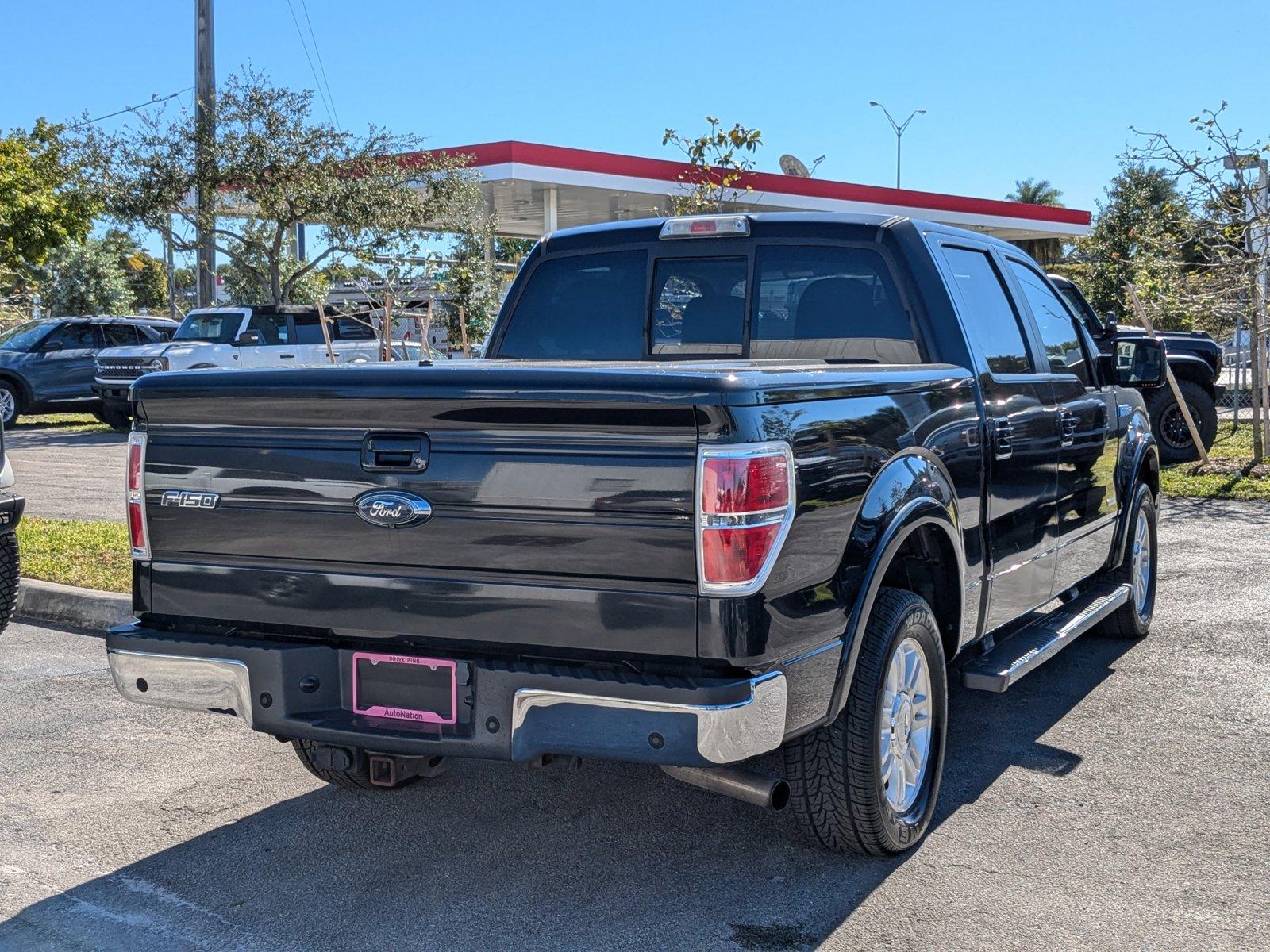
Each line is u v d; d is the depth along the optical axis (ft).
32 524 32.68
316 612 11.66
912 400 13.24
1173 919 11.80
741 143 40.73
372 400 11.05
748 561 10.19
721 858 13.26
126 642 12.41
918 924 11.71
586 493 10.50
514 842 13.76
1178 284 48.42
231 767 16.22
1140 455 21.63
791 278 16.75
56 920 11.95
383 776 12.82
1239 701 18.89
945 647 14.60
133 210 75.10
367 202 75.66
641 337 17.84
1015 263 18.86
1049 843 13.64
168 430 12.28
